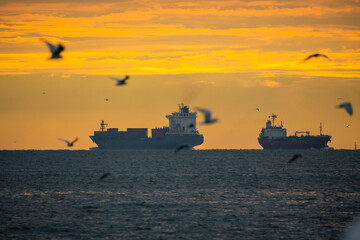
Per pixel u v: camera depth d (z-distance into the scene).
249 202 100.44
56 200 104.06
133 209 90.94
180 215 84.44
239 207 93.38
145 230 72.50
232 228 74.00
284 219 81.06
